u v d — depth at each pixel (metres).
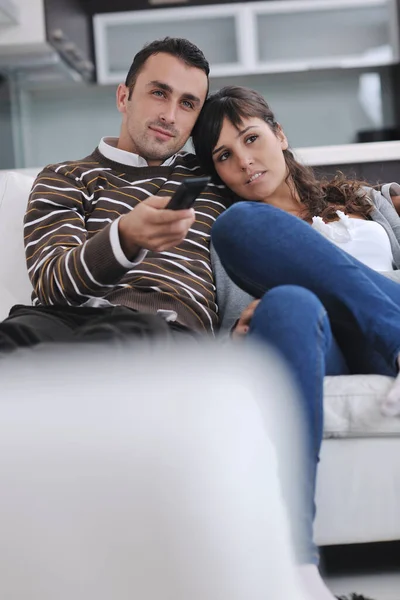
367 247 1.74
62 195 1.62
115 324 1.13
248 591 0.41
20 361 0.43
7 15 4.61
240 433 0.38
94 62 5.48
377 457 1.17
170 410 0.37
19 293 1.69
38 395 0.37
